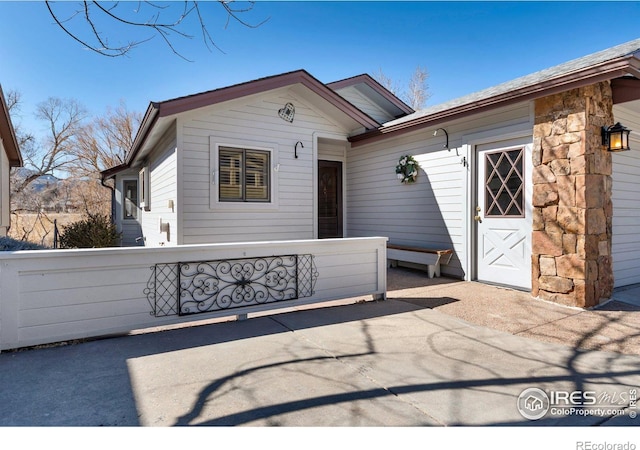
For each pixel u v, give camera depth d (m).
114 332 3.34
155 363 2.82
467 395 2.33
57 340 3.12
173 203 6.23
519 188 5.24
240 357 2.95
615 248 5.30
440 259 6.41
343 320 3.99
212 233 6.27
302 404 2.22
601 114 4.40
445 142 6.38
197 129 6.14
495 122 5.48
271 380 2.54
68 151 22.38
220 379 2.55
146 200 9.02
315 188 7.38
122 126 24.11
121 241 11.64
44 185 21.59
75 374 2.61
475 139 5.80
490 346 3.19
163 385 2.46
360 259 4.75
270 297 4.15
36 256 3.04
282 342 3.30
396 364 2.82
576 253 4.29
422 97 22.80
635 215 5.64
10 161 10.57
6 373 2.61
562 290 4.43
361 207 8.46
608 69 3.79
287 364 2.82
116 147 23.98
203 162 6.19
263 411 2.14
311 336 3.46
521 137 5.18
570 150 4.33
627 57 3.63
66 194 22.12
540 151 4.66
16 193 20.23
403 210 7.29
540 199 4.66
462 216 6.07
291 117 7.08
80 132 22.64
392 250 7.14
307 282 4.38
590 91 4.23
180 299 3.64
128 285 3.41
